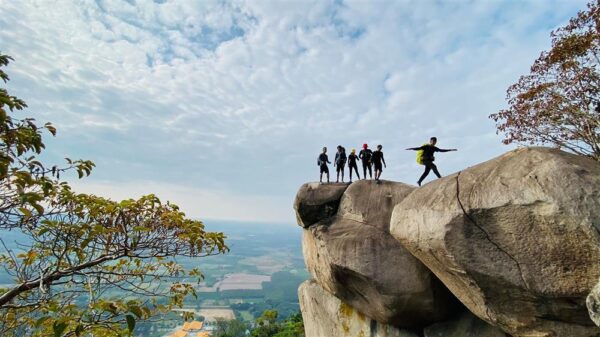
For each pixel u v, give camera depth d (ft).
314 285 37.93
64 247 15.06
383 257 25.48
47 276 14.21
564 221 14.93
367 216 28.55
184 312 20.79
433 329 26.14
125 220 15.34
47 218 13.71
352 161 35.63
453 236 18.26
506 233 16.84
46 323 15.15
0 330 16.75
